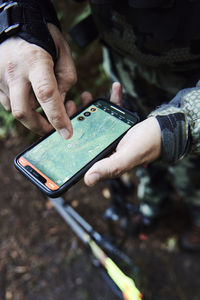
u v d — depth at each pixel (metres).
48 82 0.72
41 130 0.87
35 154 0.86
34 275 1.72
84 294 1.65
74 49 2.28
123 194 1.78
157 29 0.85
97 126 0.91
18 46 0.78
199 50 0.85
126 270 1.65
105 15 0.93
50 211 1.92
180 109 0.72
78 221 1.79
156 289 1.69
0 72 0.81
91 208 1.94
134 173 2.03
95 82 2.23
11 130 2.12
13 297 1.65
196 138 0.70
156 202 1.68
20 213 1.92
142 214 1.79
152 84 1.07
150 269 1.75
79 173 0.79
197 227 1.67
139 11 0.84
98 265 1.67
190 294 1.66
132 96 1.18
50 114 0.73
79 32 1.10
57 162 0.84
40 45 0.77
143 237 1.85
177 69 0.93
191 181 1.30
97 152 0.84
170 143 0.70
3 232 1.86
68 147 0.87
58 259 1.76
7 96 0.87
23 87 0.77
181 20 0.80
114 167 0.67
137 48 0.94
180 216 1.90
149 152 0.70
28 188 2.00
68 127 0.75
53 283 1.69
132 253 1.80
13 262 1.76
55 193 0.77
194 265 1.75
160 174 1.50
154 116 0.72
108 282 1.66
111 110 0.94
